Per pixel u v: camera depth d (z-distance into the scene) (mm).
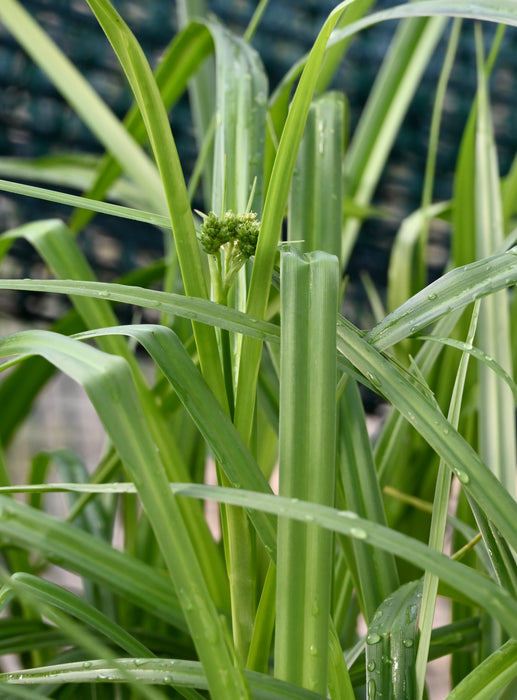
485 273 433
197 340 434
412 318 434
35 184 1306
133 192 843
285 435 403
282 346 411
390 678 435
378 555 500
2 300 1342
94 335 433
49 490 413
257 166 523
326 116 570
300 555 397
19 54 1322
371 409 1333
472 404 648
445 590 533
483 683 411
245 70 554
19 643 534
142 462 380
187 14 829
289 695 389
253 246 433
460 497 640
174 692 534
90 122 740
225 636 377
